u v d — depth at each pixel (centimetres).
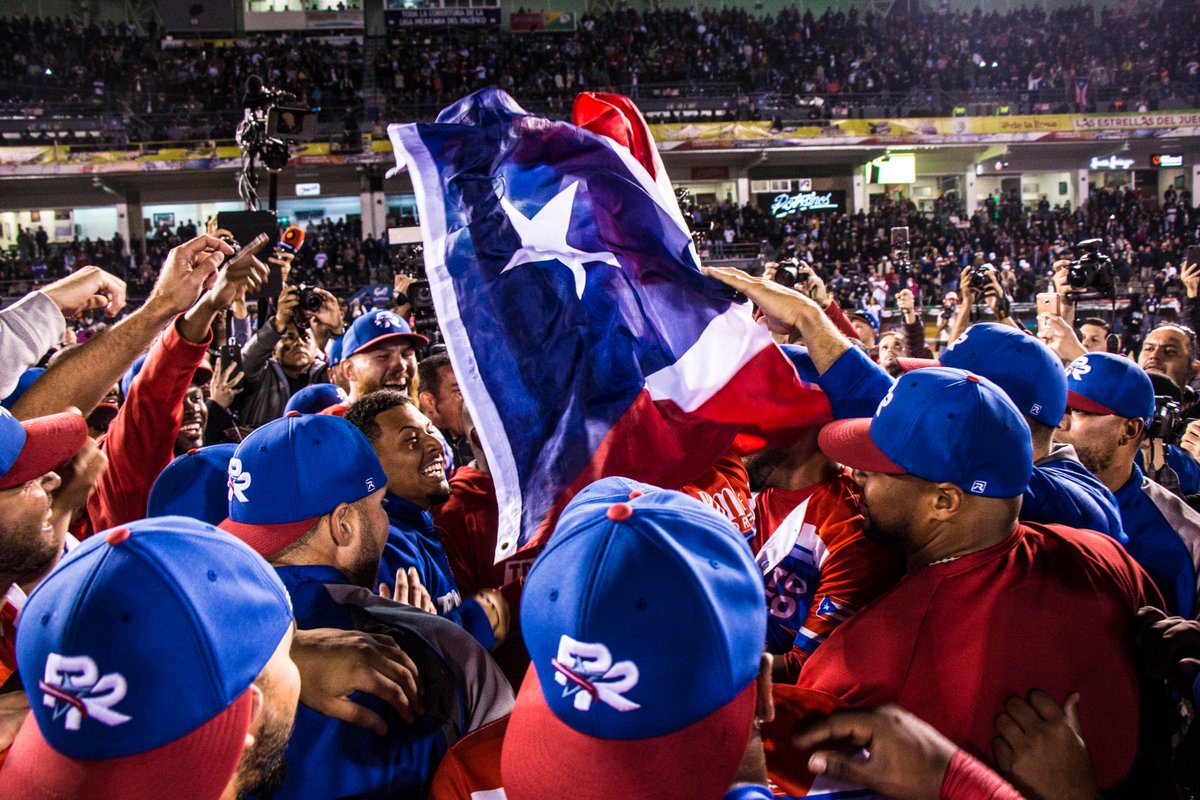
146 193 2620
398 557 220
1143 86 2542
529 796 114
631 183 230
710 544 118
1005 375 224
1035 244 2369
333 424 189
